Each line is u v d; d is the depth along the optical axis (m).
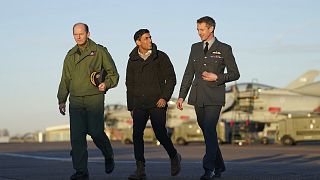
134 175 7.10
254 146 25.86
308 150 18.75
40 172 8.88
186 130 31.95
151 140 33.41
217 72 7.27
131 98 7.18
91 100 6.78
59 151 19.97
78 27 6.74
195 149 21.59
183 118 37.56
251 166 9.81
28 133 77.50
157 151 18.98
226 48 7.26
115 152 18.72
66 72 6.89
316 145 27.75
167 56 7.13
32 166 10.72
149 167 9.75
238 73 7.24
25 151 20.19
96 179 7.31
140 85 7.08
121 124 42.16
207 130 7.16
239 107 34.25
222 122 31.34
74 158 6.84
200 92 7.22
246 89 35.16
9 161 12.93
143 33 7.00
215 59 7.23
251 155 14.70
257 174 7.89
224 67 7.42
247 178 7.23
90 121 6.82
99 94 6.80
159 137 7.25
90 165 10.96
